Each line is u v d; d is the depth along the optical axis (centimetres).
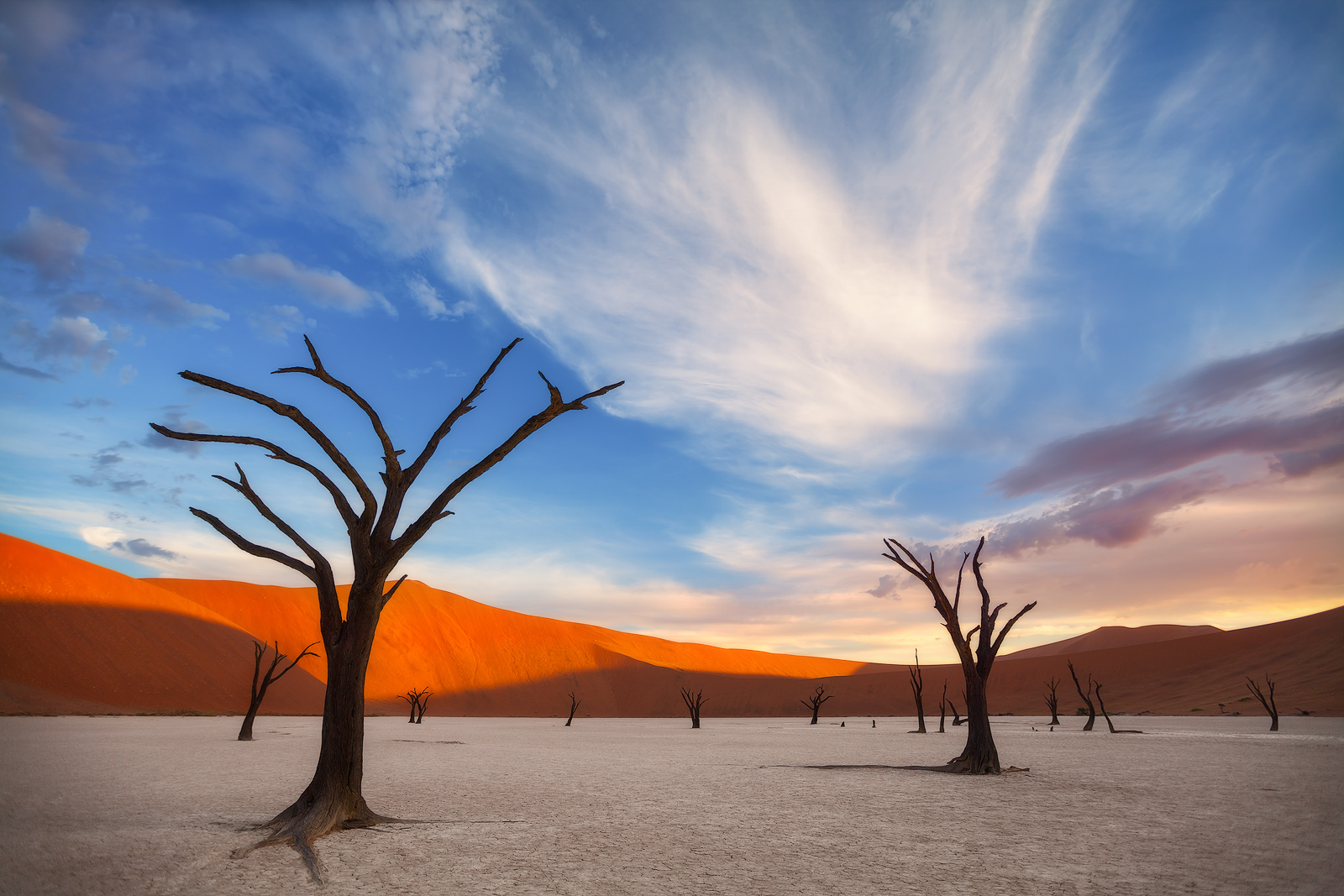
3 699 6419
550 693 14138
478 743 3747
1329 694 8331
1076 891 745
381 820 1116
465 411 1191
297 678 9938
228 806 1315
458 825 1129
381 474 1173
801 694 14325
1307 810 1327
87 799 1393
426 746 3500
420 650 13488
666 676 15250
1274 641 11144
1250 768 2133
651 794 1580
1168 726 5375
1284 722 5731
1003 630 2119
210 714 7562
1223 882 785
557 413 1183
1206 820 1213
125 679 7756
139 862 848
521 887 756
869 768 2217
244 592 12838
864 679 14475
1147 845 994
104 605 8531
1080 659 12812
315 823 1020
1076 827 1141
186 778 1777
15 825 1098
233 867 837
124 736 3647
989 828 1134
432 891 737
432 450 1178
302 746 3150
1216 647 11650
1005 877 809
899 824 1176
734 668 17862
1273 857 912
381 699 12019
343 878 789
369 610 1124
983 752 2027
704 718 13812
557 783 1795
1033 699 12175
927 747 3488
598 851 943
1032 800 1463
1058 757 2566
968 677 2089
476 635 14775
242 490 1132
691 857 916
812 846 990
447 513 1157
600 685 14850
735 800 1467
